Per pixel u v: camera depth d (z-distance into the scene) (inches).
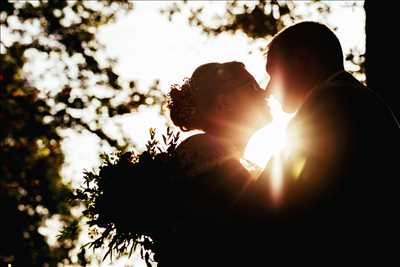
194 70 177.9
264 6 652.7
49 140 836.6
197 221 154.4
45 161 904.3
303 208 129.5
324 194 128.7
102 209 166.6
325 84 137.9
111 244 167.6
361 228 126.9
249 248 134.6
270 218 132.0
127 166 166.4
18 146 855.1
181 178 160.9
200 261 149.9
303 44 141.6
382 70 176.2
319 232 128.0
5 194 920.3
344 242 127.0
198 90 173.3
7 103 792.9
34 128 807.7
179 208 159.5
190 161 160.6
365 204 127.4
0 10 780.0
